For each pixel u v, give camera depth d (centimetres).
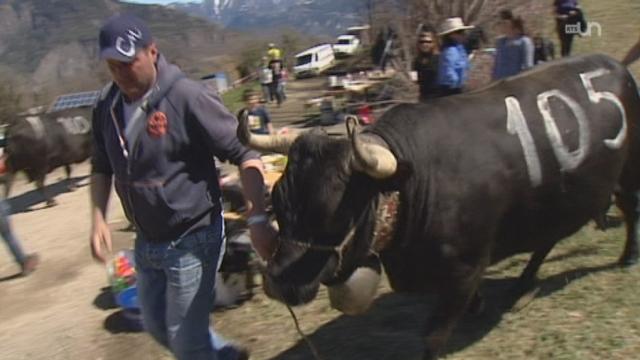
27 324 690
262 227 370
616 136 504
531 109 462
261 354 531
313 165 360
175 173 372
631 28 1834
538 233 478
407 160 377
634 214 563
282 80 2316
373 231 379
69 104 1923
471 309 522
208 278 389
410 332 526
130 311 623
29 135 1319
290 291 357
